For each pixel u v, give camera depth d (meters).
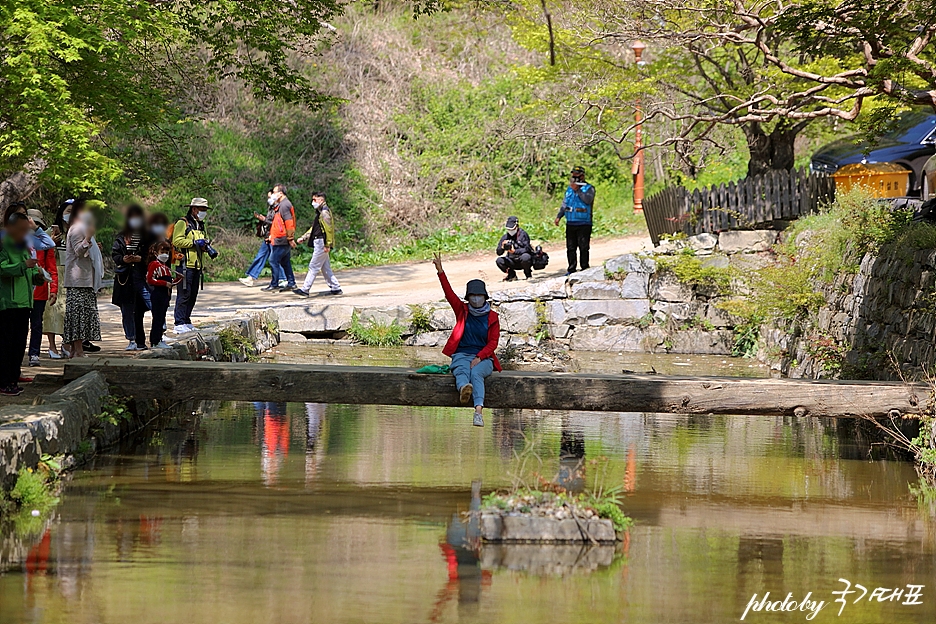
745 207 47.84
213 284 57.84
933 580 14.51
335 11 42.72
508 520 16.20
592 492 19.38
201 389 23.16
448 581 13.98
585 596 13.48
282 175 73.50
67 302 27.84
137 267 30.19
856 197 36.97
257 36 40.56
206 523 16.67
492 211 75.69
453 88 82.25
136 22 31.56
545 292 47.88
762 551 15.86
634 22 39.84
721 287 47.34
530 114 61.06
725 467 22.48
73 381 22.67
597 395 23.12
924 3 27.36
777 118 50.06
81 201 27.89
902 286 29.12
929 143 41.03
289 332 47.53
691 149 52.44
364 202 73.31
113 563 14.35
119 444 23.39
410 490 19.38
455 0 49.03
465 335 23.09
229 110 75.94
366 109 79.12
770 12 42.16
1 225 21.98
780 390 23.16
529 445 23.73
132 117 35.28
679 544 16.20
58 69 31.91
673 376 24.17
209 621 12.12
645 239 65.69
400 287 54.19
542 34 47.44
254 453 22.83
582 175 49.16
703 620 12.67
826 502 19.28
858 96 28.92
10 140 28.70
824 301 38.84
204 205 34.62
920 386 23.58
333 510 17.73
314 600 13.00
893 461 23.56
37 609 12.38
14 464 17.39
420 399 22.91
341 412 29.56
